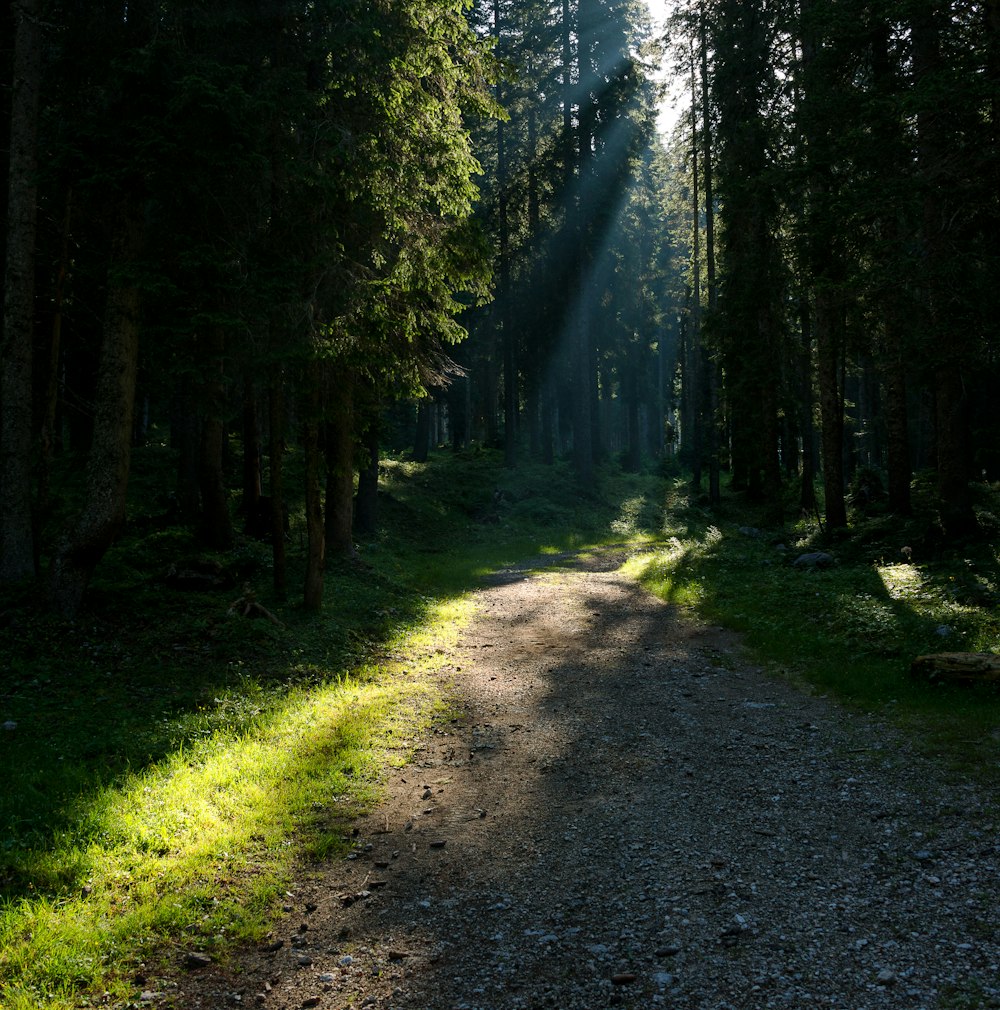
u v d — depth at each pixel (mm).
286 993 4234
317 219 12602
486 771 7656
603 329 40031
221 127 10766
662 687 10258
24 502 12562
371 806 6910
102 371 11891
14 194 12266
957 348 11953
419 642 13695
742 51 22312
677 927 4527
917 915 4410
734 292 24062
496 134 39000
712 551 20703
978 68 11578
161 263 11688
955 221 12312
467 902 5102
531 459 43844
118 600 12750
